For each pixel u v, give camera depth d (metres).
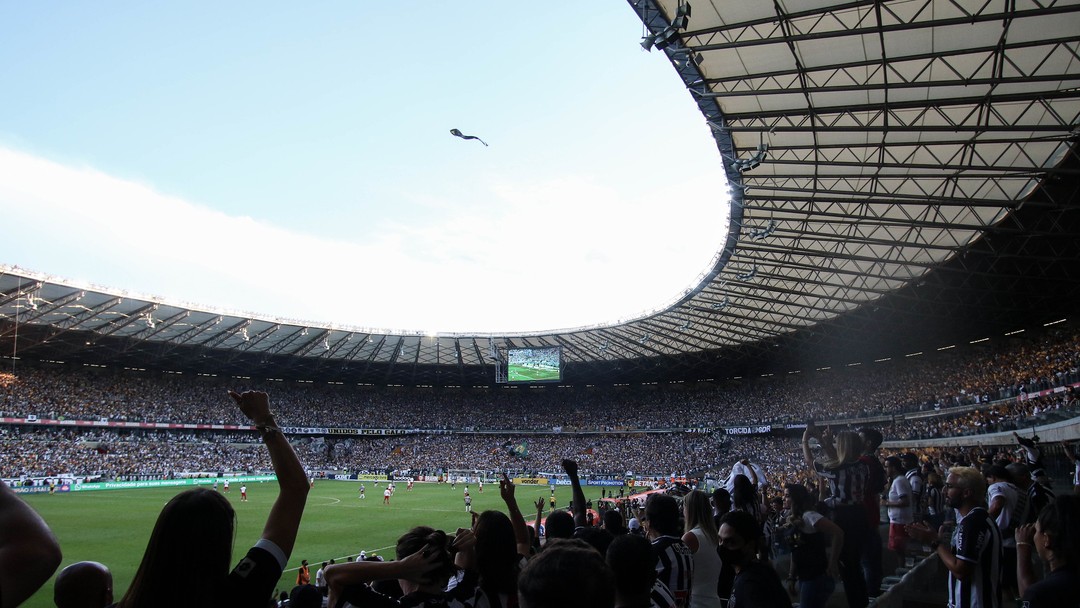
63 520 41.91
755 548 6.05
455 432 101.12
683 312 65.94
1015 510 9.19
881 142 30.06
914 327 61.50
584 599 2.97
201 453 83.19
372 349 87.44
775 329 69.12
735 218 40.88
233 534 3.26
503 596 5.01
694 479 61.25
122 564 28.16
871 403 72.88
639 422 95.50
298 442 99.19
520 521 7.06
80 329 66.75
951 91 25.52
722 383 96.62
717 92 27.86
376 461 96.50
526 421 101.19
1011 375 54.94
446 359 92.62
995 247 39.69
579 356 88.50
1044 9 19.72
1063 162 28.98
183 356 80.56
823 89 26.12
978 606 6.43
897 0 21.20
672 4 23.47
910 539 12.54
